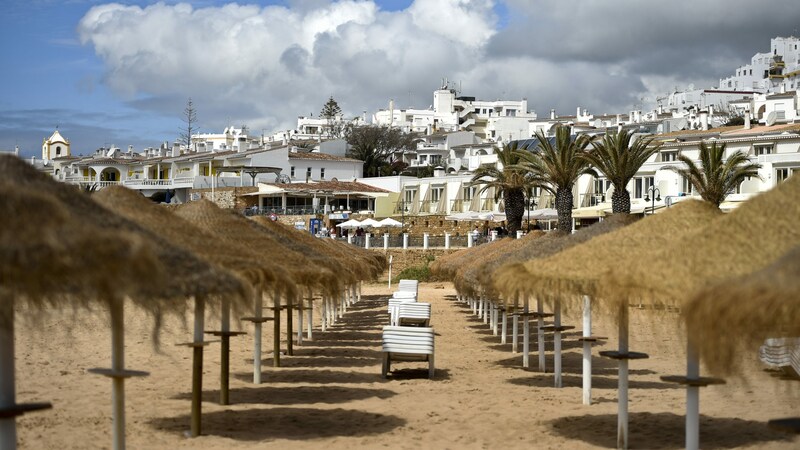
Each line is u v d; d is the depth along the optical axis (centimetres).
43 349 1956
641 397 1505
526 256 1470
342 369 1838
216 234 1506
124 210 1227
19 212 648
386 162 12375
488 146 10669
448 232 7338
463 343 2388
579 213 6275
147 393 1478
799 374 1341
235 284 962
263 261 1366
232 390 1539
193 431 1158
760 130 7188
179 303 931
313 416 1312
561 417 1322
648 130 10000
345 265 2428
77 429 1186
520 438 1177
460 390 1575
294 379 1683
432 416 1324
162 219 1278
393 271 5659
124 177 10431
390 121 17725
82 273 650
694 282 807
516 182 5738
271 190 8125
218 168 9256
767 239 806
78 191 877
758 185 6106
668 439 1172
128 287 672
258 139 16100
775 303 596
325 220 7619
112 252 655
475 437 1182
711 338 631
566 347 2278
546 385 1642
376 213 8812
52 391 1477
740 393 1505
